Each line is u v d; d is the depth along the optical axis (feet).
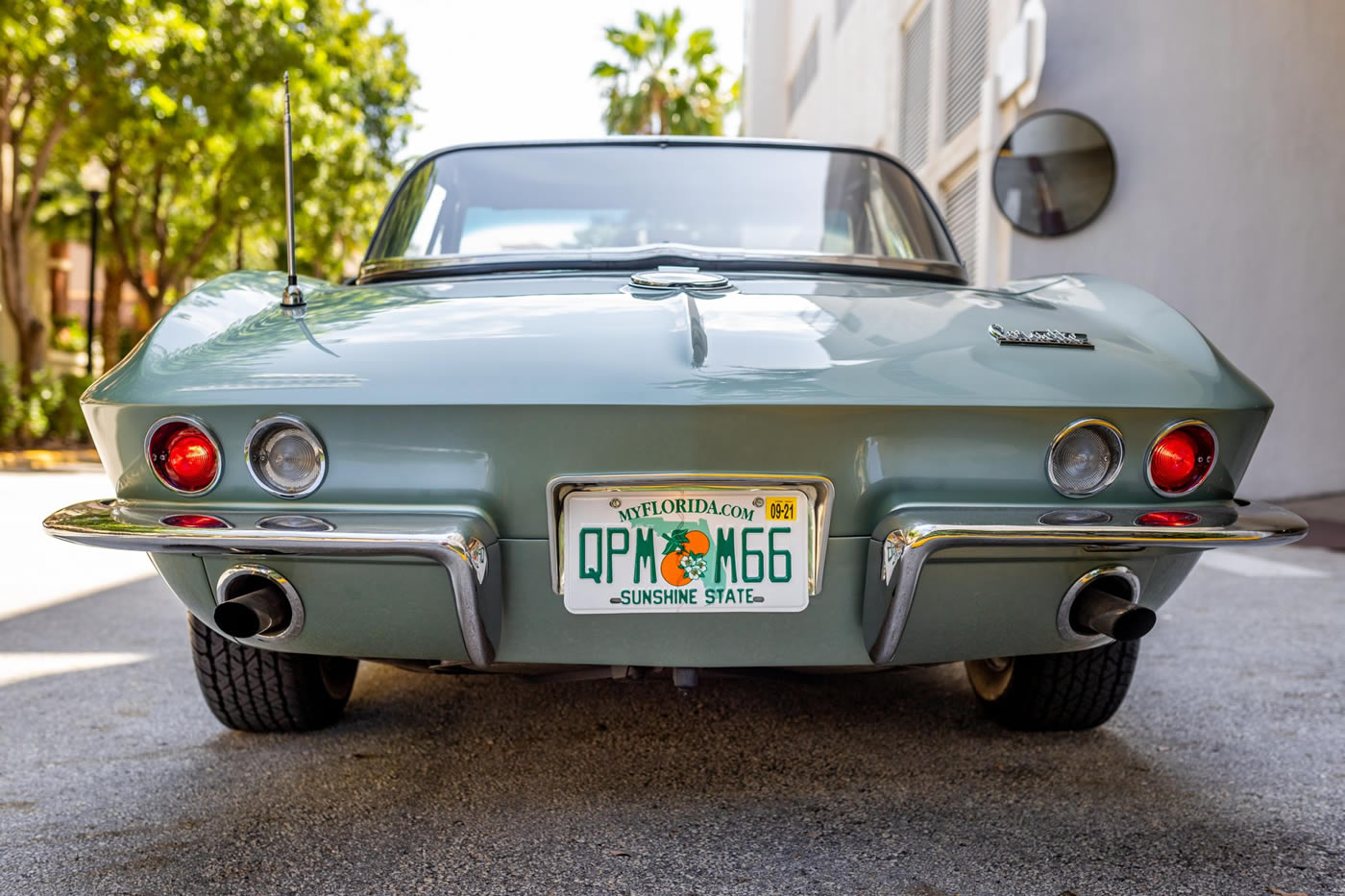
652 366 5.23
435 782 6.89
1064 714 7.65
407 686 9.25
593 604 5.41
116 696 8.87
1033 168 23.41
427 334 5.60
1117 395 5.32
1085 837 6.04
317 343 5.55
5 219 43.27
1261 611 12.66
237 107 41.93
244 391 5.15
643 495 5.35
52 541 18.38
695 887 5.40
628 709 8.53
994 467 5.32
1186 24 22.89
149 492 5.38
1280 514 5.47
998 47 25.96
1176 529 5.16
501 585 5.38
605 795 6.66
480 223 7.89
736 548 5.40
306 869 5.61
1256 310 23.35
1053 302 6.89
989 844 5.94
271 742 7.69
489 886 5.40
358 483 5.23
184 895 5.31
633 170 8.19
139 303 70.23
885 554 5.20
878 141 40.47
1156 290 23.26
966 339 5.70
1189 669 9.86
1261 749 7.59
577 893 5.33
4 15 33.76
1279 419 23.56
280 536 4.99
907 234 8.23
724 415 5.09
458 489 5.25
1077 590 5.59
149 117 41.81
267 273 7.15
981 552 5.34
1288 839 6.04
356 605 5.45
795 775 7.03
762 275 7.18
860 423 5.19
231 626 5.26
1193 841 6.00
